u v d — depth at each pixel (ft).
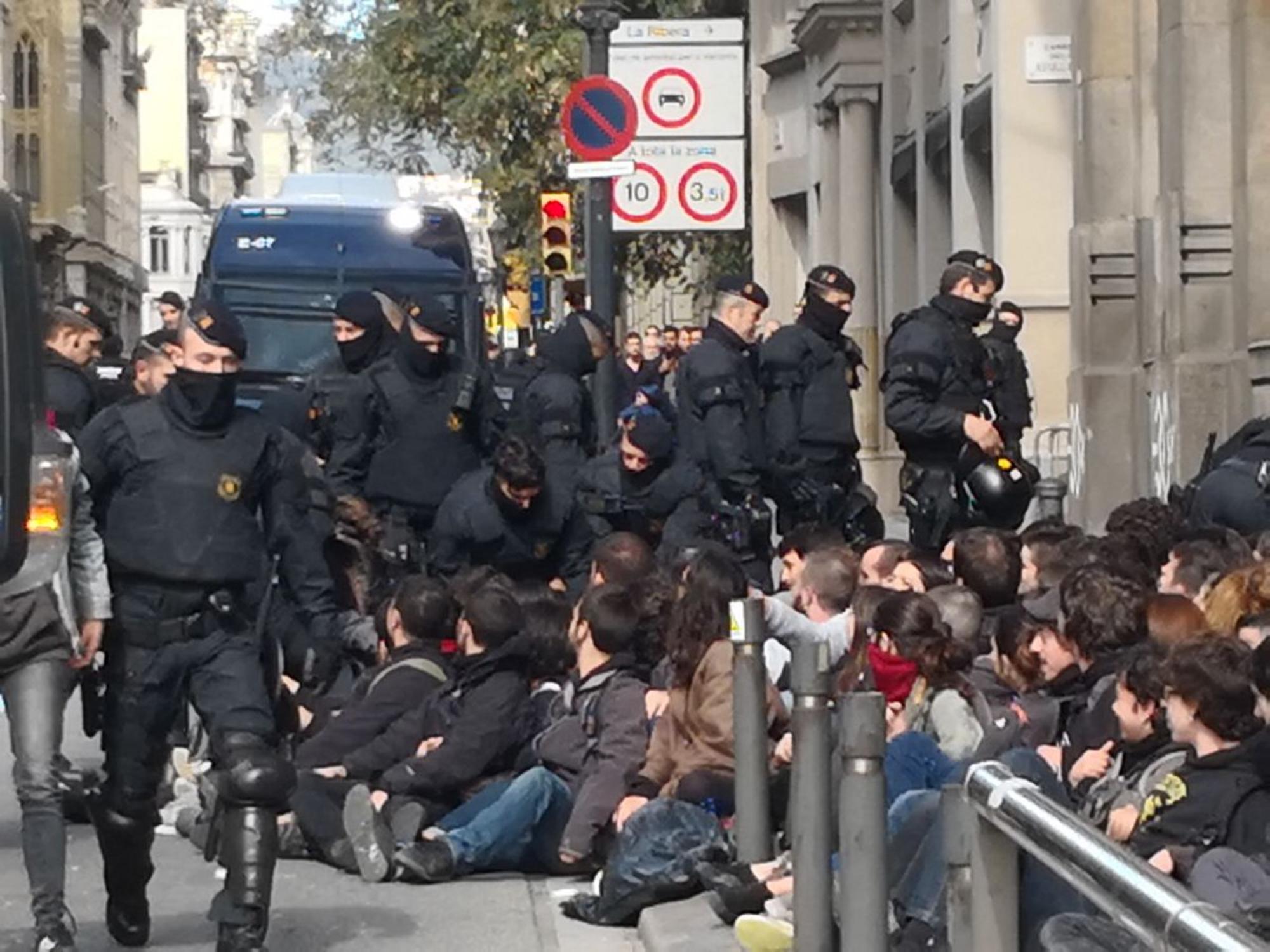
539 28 111.34
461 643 36.37
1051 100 78.07
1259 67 58.18
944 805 17.76
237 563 28.30
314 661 29.17
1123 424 67.77
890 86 103.65
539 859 35.40
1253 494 40.09
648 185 67.31
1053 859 15.65
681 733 33.47
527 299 115.34
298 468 29.07
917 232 98.58
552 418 45.78
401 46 113.50
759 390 43.29
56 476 26.45
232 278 81.30
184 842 38.65
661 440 41.70
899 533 90.38
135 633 28.30
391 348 44.24
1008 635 30.45
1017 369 49.90
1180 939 13.38
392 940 31.35
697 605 33.35
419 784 35.47
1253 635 27.37
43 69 375.25
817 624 34.12
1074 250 68.90
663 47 67.15
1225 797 22.97
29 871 27.71
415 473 43.37
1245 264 58.65
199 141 558.15
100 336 45.32
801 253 127.24
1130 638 29.30
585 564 42.32
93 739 48.06
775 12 126.82
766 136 126.21
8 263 19.67
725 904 29.89
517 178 112.57
